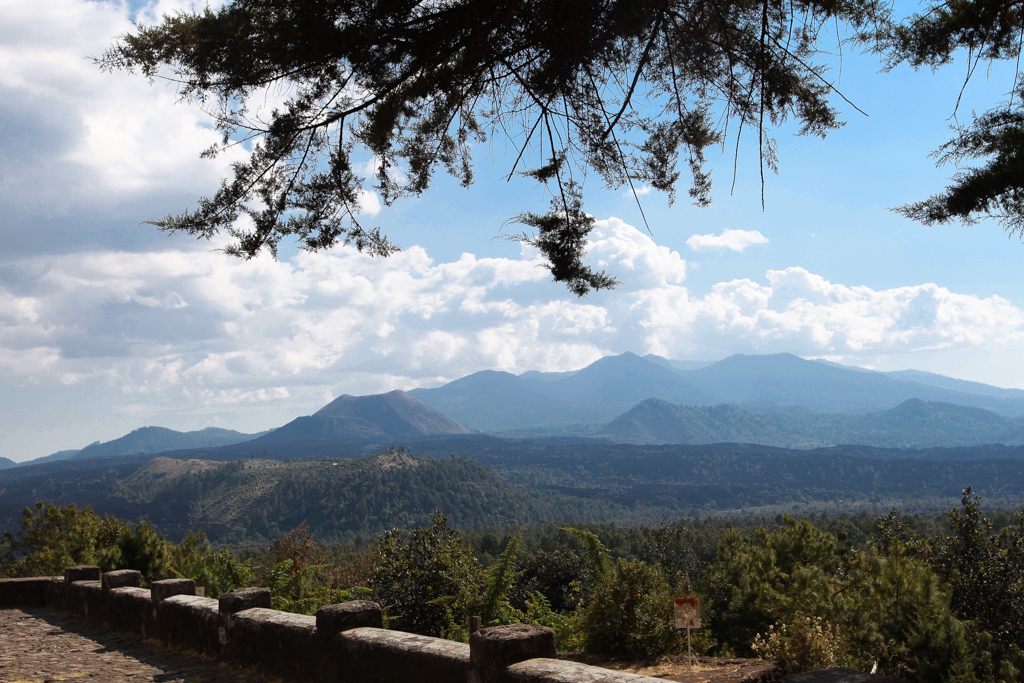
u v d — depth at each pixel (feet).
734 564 57.41
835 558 60.08
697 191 20.22
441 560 51.80
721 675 22.81
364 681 17.65
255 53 18.45
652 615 28.84
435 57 19.24
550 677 12.73
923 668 42.55
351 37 18.10
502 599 44.80
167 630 27.20
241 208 19.92
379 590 53.98
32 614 37.06
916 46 18.51
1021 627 58.90
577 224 21.85
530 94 20.99
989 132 19.83
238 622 22.81
